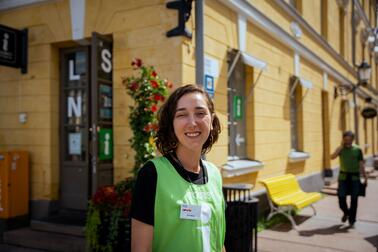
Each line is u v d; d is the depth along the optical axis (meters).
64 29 5.88
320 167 12.00
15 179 5.86
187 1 5.02
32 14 6.15
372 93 24.69
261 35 7.55
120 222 4.20
